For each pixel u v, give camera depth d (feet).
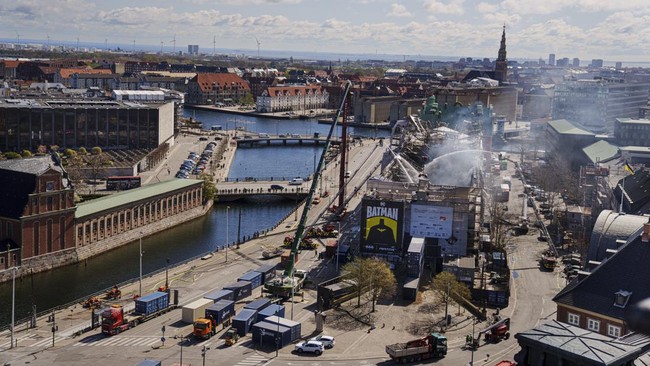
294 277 604.49
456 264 620.08
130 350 456.04
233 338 473.26
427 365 437.99
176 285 602.85
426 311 542.98
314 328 504.84
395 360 441.68
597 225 513.04
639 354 264.11
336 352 460.55
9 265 634.02
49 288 617.62
